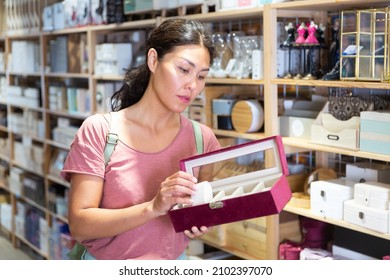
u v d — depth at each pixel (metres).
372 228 2.34
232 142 3.44
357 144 2.45
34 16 5.12
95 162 1.57
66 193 4.71
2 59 5.80
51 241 4.83
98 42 4.32
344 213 2.48
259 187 1.64
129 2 3.77
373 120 2.35
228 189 1.73
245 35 3.41
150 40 1.63
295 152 3.11
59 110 4.87
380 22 2.33
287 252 2.83
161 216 1.65
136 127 1.64
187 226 1.60
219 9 3.09
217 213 1.57
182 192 1.44
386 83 2.23
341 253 2.71
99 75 4.20
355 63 2.41
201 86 1.61
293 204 2.77
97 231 1.54
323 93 3.09
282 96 3.32
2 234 5.80
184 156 1.70
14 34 5.53
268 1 2.80
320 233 2.88
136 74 1.72
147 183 1.62
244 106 3.03
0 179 5.94
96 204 1.57
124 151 1.60
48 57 5.06
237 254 3.09
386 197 2.31
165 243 1.66
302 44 2.72
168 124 1.69
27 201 5.33
